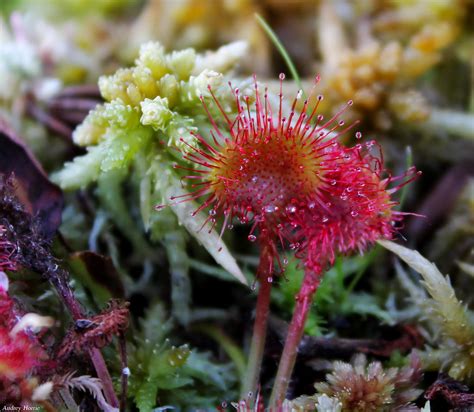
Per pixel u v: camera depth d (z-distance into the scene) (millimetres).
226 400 89
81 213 100
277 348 91
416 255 86
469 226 100
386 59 107
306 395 86
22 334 78
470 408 84
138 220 100
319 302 94
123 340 81
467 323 87
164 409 87
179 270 95
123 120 89
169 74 91
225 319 95
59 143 108
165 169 90
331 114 107
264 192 83
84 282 89
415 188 106
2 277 79
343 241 83
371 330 94
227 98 90
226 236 97
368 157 86
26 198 89
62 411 81
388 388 84
